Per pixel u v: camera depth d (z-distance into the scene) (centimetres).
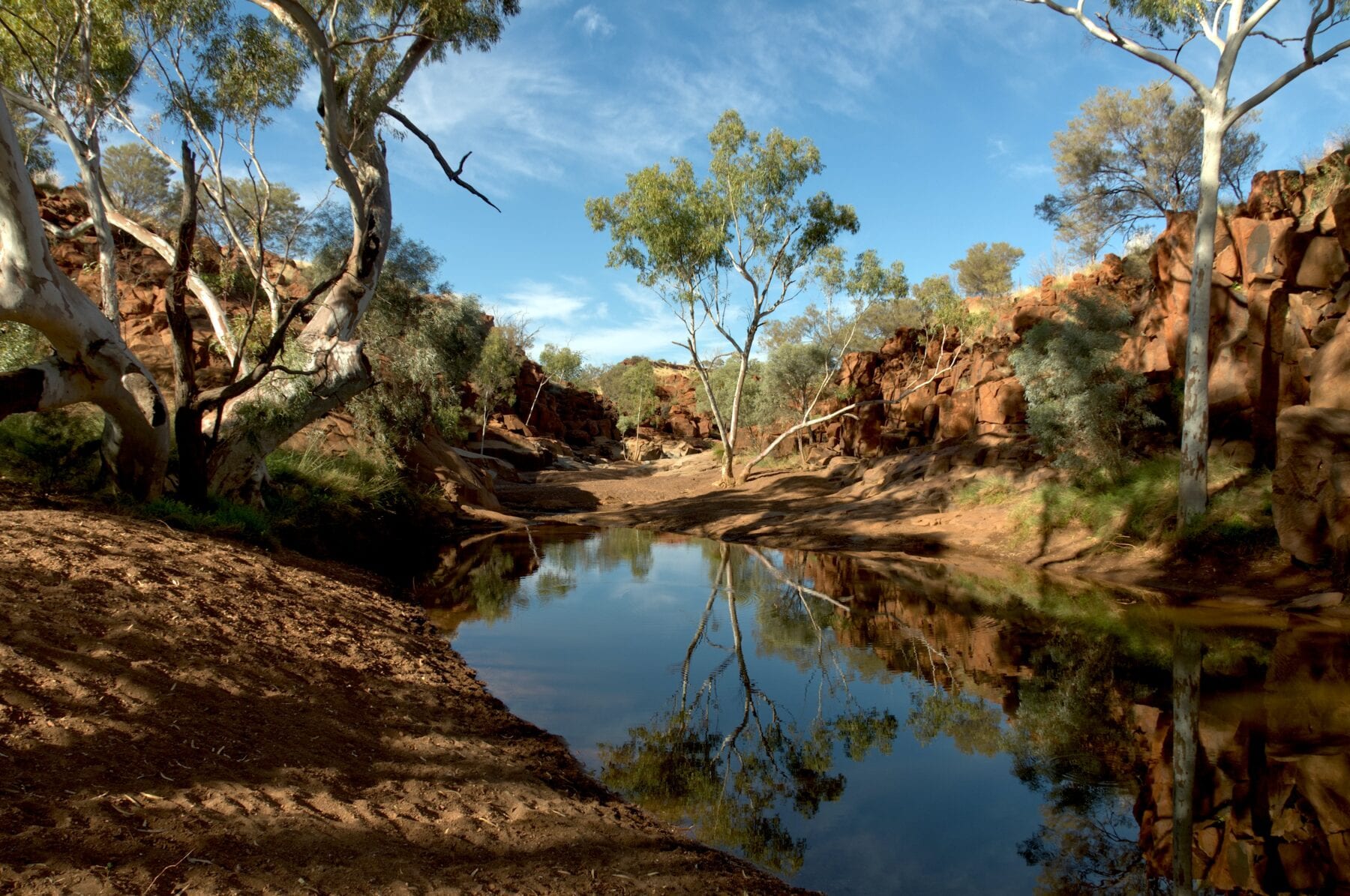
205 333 1881
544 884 278
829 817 412
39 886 189
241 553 723
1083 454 1490
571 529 2102
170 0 984
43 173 1781
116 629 395
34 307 723
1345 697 600
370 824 291
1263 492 1193
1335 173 1302
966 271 4950
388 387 1895
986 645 820
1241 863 365
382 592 932
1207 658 739
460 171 1194
